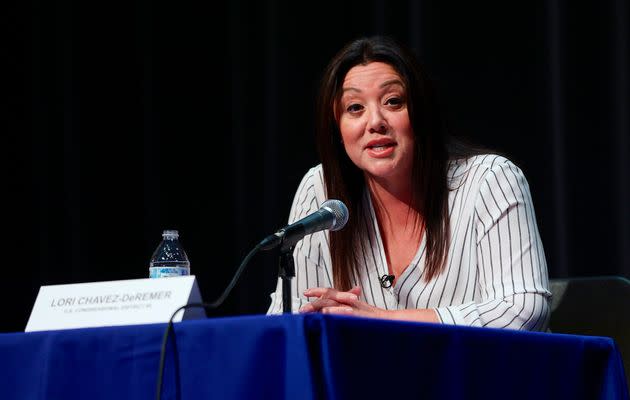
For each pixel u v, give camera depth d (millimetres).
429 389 4758
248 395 4430
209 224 13039
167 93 13352
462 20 11445
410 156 7137
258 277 12664
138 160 13445
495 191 6957
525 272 6602
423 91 7070
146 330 4734
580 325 7836
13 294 13594
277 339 4406
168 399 4625
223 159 13055
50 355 4945
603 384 5703
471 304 6312
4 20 13914
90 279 13492
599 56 10641
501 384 5121
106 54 13688
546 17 10977
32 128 13859
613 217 10500
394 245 7473
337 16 12445
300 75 12602
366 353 4469
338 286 7461
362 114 7117
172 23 13391
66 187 13633
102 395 4781
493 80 11250
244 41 12984
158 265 7789
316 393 4258
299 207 7945
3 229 13672
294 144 12594
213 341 4574
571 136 10727
